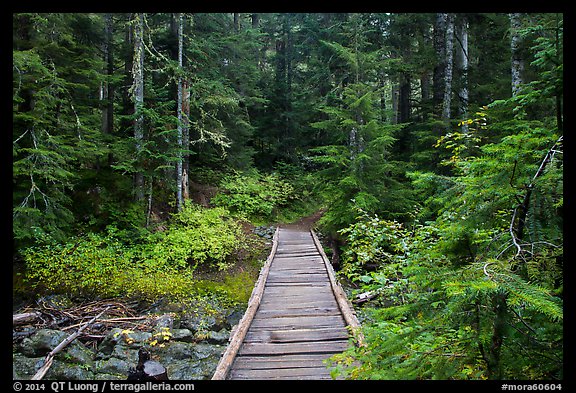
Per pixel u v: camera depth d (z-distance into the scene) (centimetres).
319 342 468
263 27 2306
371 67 1169
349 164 1080
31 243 927
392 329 244
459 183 197
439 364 162
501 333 147
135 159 1030
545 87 203
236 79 1647
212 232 1170
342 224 1109
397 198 1070
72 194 1112
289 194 1833
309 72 1942
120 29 1498
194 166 1636
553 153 154
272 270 859
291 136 1989
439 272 173
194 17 1373
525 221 159
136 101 1060
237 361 419
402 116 1627
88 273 902
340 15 1606
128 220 1063
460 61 1480
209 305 870
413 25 1463
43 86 891
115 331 696
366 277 409
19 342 650
